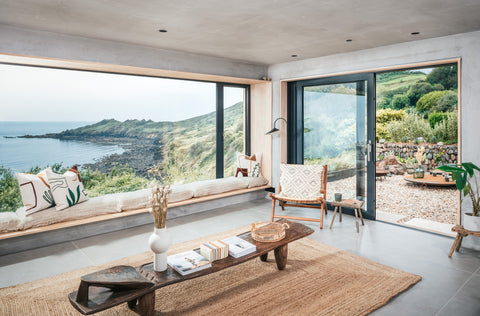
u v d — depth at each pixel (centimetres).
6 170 406
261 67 587
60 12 301
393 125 896
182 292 268
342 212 512
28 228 354
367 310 238
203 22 330
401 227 438
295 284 280
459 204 375
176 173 561
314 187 461
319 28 353
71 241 387
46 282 285
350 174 501
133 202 434
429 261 326
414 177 762
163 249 230
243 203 573
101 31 366
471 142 368
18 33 348
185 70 486
